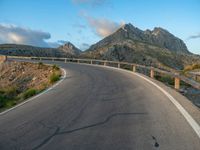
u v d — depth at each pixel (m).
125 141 6.48
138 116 8.87
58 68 35.91
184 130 7.22
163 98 11.99
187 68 35.16
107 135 6.96
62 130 7.54
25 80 36.88
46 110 10.39
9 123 8.70
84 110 10.02
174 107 10.06
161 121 8.16
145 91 14.19
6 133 7.55
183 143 6.26
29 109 10.88
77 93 14.40
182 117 8.57
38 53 133.00
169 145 6.15
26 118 9.25
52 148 6.16
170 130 7.25
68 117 9.03
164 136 6.77
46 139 6.82
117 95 13.22
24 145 6.46
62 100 12.48
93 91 14.85
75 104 11.29
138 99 11.95
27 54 126.06
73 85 18.09
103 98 12.50
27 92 15.88
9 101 14.09
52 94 14.70
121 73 26.69
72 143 6.44
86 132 7.27
